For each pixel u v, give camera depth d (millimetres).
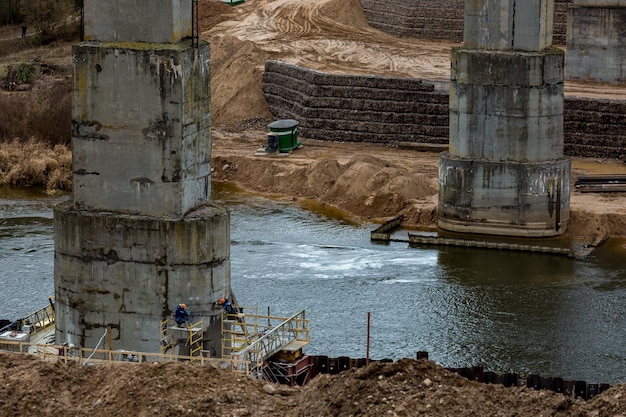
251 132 165625
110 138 83125
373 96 158750
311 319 101938
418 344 97062
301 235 127500
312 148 156375
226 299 84312
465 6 124812
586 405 62031
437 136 156500
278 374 83312
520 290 109750
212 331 83562
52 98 164750
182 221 82062
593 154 148750
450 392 61469
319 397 62875
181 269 82500
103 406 62812
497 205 126500
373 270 115438
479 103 125562
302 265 116750
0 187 146875
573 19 165125
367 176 139125
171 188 82750
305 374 84750
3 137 158250
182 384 63812
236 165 150500
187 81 82312
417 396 61188
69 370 66250
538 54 122938
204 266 82812
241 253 120312
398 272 114875
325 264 117188
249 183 147375
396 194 135375
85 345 84938
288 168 147125
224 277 84062
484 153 126375
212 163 151500
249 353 80875
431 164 148250
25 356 67875
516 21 123188
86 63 82688
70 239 84125
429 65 176125
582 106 148875
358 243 124875
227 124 169250
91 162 83750
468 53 124875
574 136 149375
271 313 103000
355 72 170000
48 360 69438
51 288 108250
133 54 81938
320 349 95562
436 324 101312
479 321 102125
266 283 110938
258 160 149875
